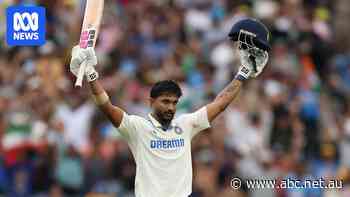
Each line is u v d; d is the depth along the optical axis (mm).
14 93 46344
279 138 45969
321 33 56594
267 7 55562
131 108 46844
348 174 40781
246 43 26703
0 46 50000
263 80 49750
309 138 47125
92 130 44156
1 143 42688
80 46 25609
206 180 39875
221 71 50562
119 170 41969
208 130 42375
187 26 54875
